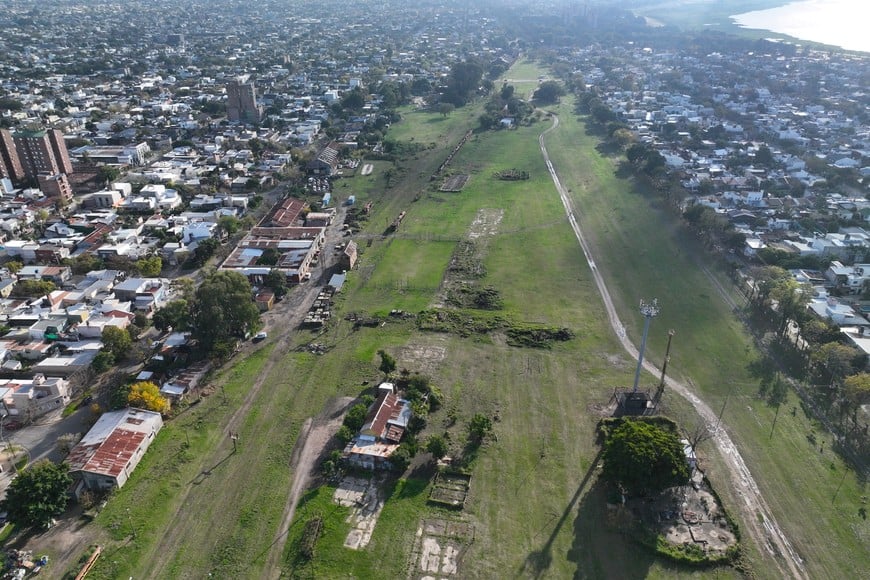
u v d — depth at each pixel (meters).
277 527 82.88
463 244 173.62
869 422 101.25
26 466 93.19
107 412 101.56
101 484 88.50
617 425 100.19
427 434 99.50
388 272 157.38
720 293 144.25
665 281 150.25
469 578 75.31
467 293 146.12
